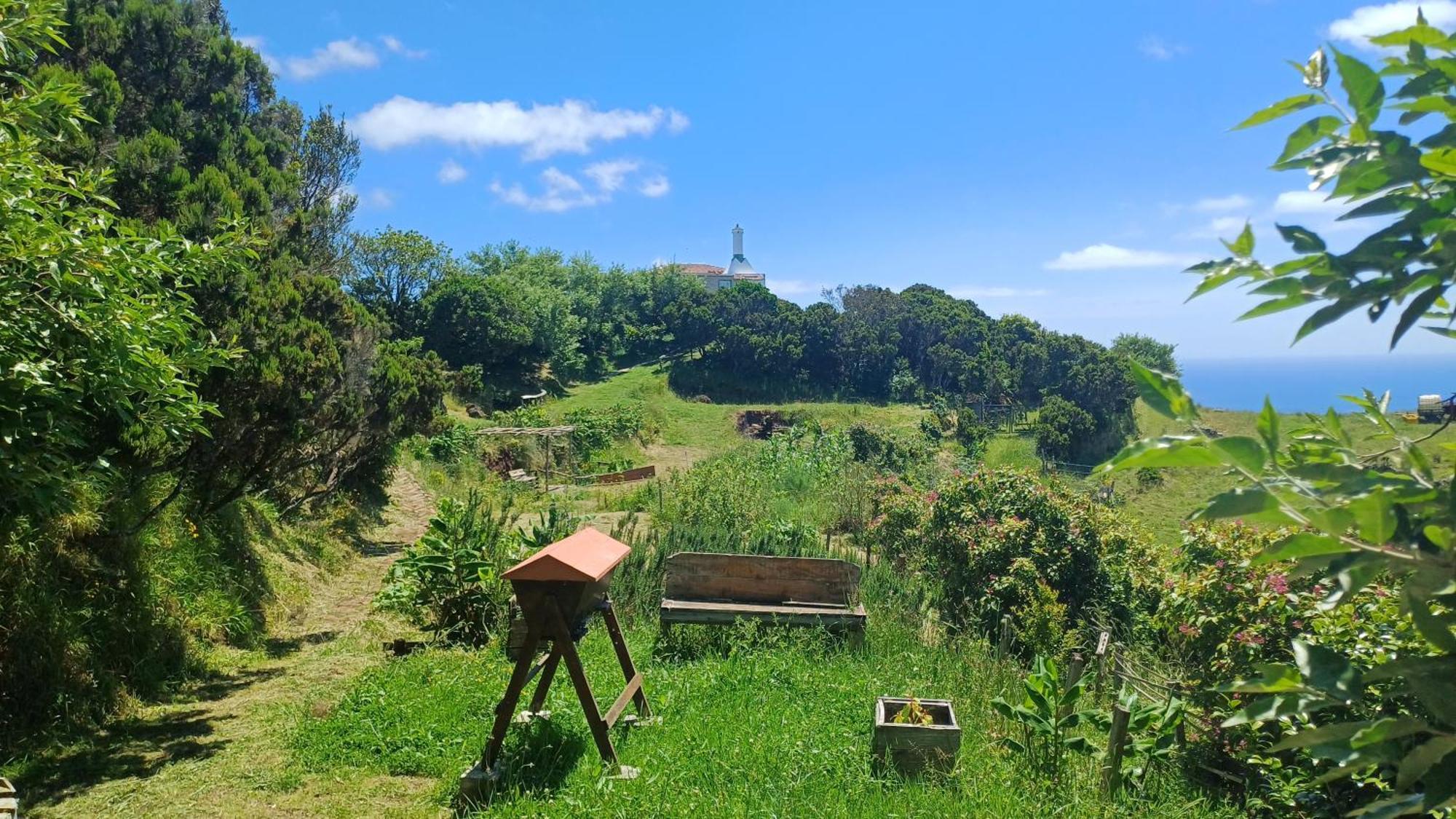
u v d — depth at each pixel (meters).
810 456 22.11
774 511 15.08
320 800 5.18
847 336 62.28
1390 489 1.15
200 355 6.15
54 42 10.95
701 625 8.38
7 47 4.76
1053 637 8.22
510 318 57.12
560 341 59.81
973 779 5.05
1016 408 50.97
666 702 6.33
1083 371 45.97
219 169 11.99
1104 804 4.74
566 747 5.57
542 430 29.62
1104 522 10.45
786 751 5.30
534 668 5.70
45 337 5.12
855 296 70.50
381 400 12.48
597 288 77.69
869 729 5.76
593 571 5.26
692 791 4.82
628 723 5.94
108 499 7.48
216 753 5.89
